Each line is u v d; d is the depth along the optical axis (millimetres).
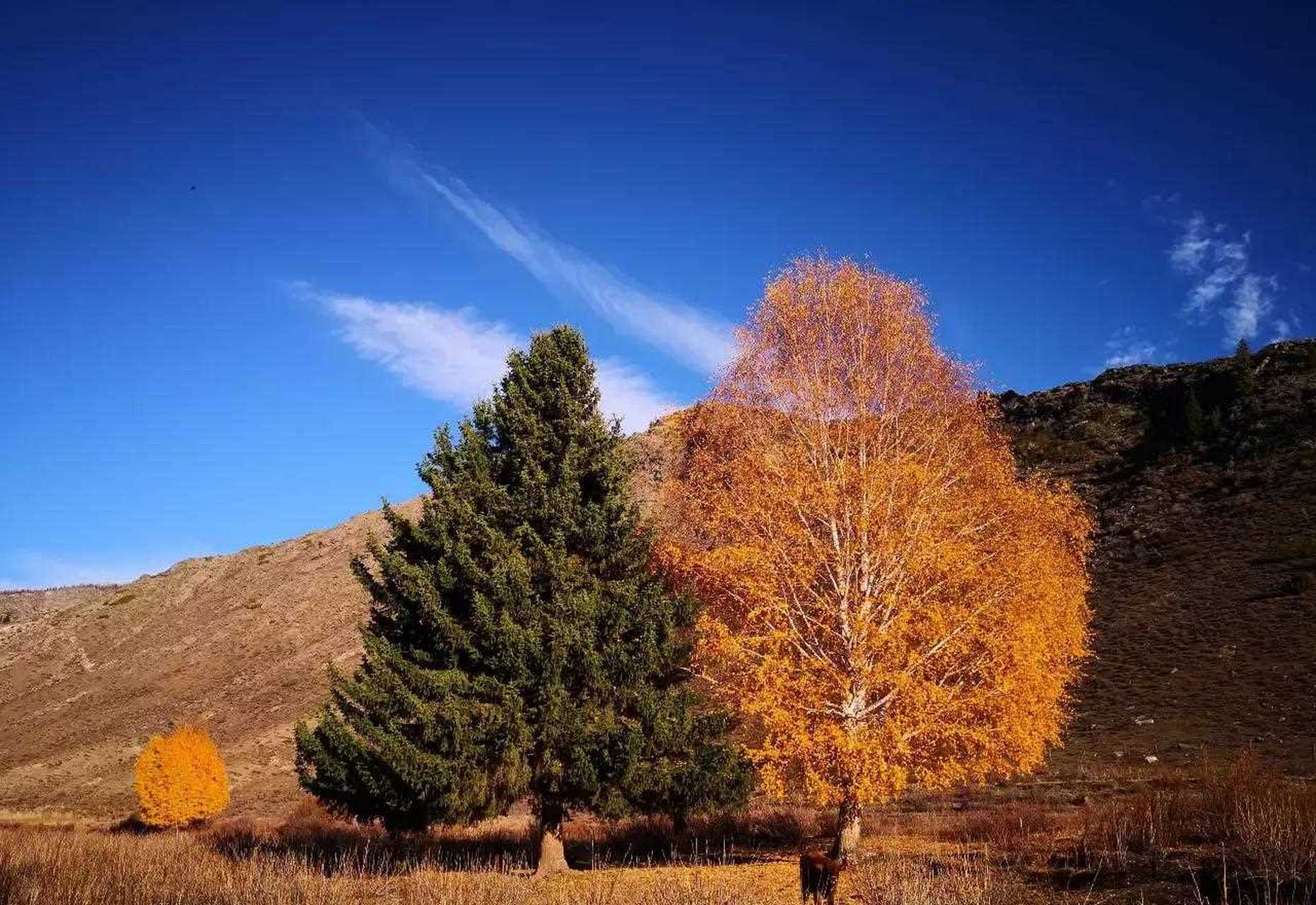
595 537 19609
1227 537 58125
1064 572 18281
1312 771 28016
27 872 15617
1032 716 16438
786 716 15484
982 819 21141
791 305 18844
